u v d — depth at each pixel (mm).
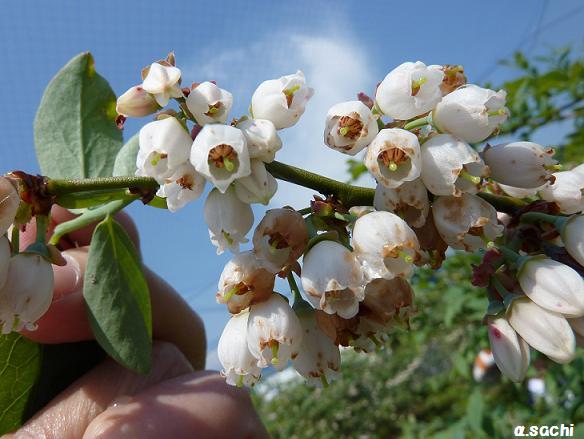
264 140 54
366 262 55
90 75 86
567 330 59
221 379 72
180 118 58
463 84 64
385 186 56
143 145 54
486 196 69
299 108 58
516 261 63
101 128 85
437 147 56
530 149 61
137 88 59
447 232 58
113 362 73
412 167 54
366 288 56
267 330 56
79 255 80
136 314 69
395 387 415
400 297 56
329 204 60
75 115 85
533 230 67
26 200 62
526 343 63
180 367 78
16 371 74
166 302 89
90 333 76
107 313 68
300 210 62
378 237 54
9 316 58
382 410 400
